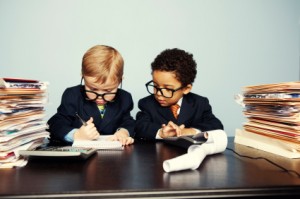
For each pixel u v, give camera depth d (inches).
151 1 61.1
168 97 44.4
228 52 63.6
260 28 64.7
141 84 61.1
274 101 30.9
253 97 34.7
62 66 58.9
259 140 32.6
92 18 59.5
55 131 39.1
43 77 58.4
